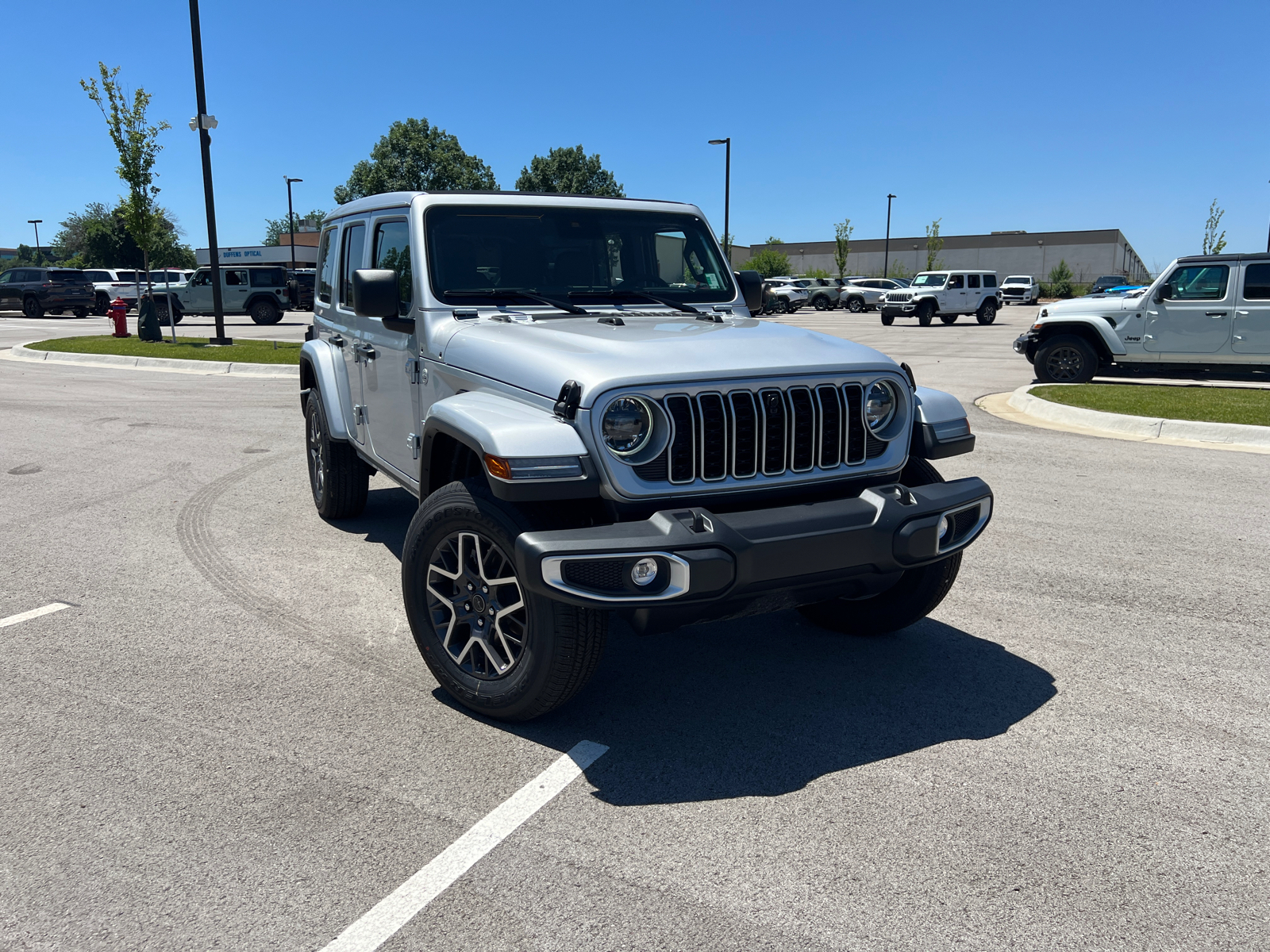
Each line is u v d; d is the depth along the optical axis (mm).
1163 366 13977
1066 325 14125
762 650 4387
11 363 18156
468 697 3605
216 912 2520
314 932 2443
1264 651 4332
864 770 3283
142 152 21188
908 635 4559
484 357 3752
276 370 16281
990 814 3002
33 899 2566
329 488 6223
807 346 3717
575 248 4676
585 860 2758
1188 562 5617
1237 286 12844
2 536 6156
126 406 12000
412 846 2818
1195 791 3139
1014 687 3967
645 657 4305
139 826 2910
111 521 6500
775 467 3467
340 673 4062
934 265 78500
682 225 5039
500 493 3154
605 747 3439
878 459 3697
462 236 4426
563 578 3035
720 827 2926
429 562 3645
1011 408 12078
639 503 3285
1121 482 7691
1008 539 6102
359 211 5344
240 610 4812
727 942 2410
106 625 4594
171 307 20875
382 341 4879
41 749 3387
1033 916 2508
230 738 3477
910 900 2578
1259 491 7355
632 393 3215
